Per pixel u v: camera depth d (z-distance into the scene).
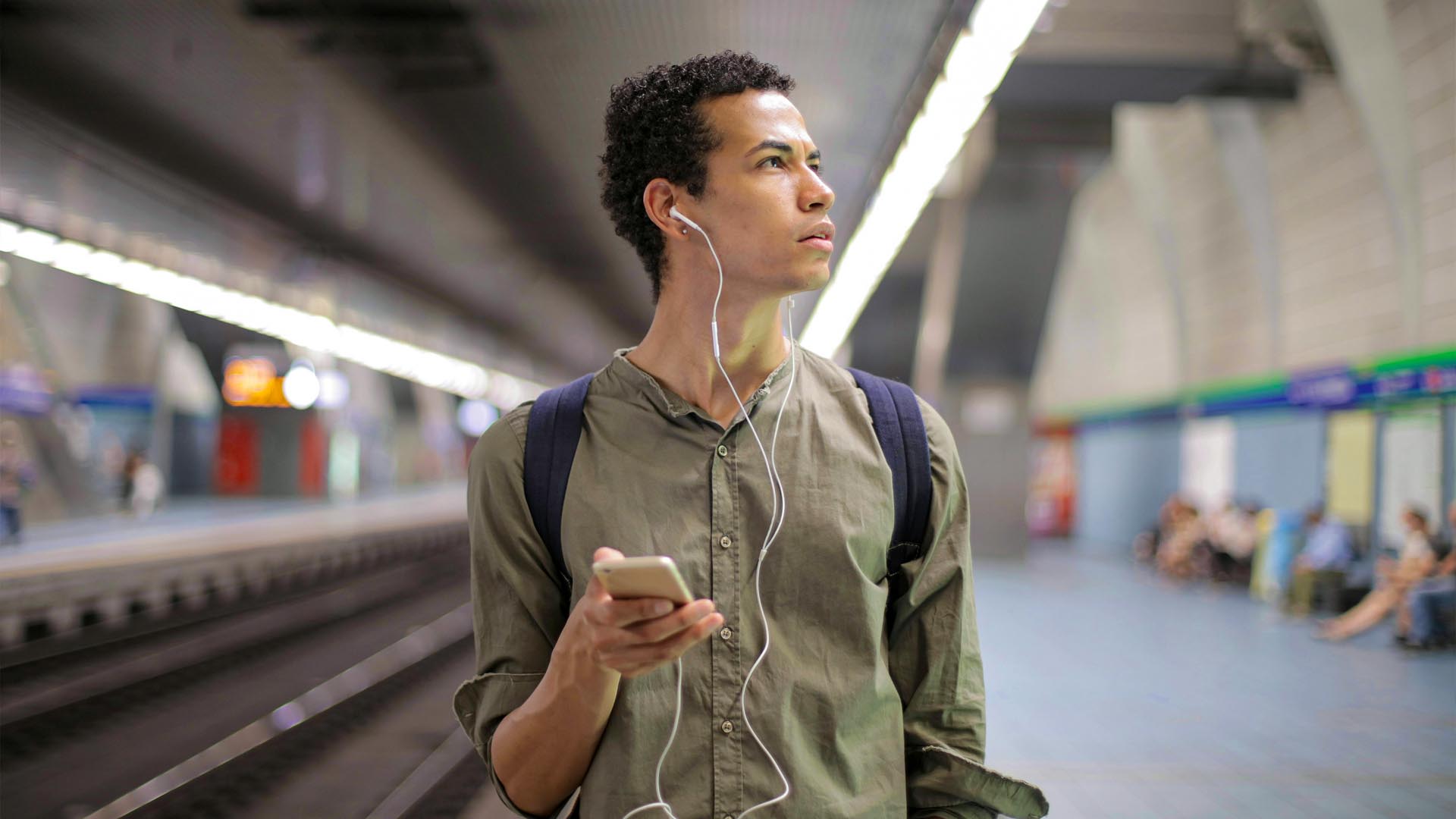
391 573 18.83
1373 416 13.68
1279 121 15.93
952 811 1.18
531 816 1.17
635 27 6.97
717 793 1.07
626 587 0.88
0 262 17.80
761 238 1.15
